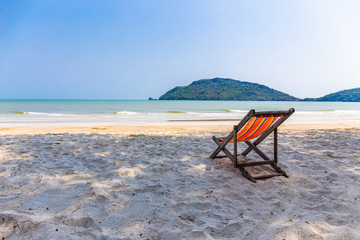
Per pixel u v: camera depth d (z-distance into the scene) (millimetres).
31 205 2527
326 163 4430
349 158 4781
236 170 3992
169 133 9172
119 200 2729
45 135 7734
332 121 18000
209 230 2168
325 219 2424
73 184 3154
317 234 2121
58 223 2188
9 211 2352
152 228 2172
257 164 3854
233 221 2338
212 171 3924
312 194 3061
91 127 12477
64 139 6684
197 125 14273
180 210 2557
